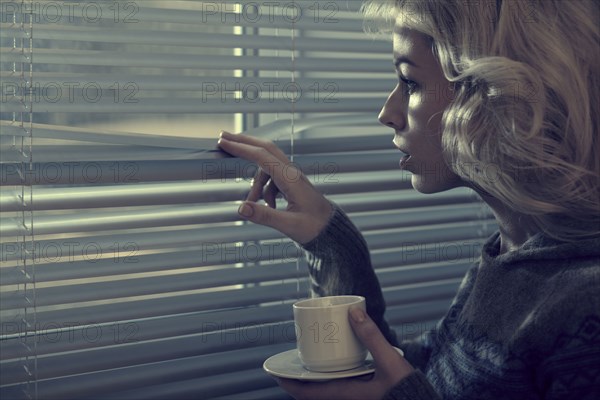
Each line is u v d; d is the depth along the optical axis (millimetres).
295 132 1294
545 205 927
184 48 1224
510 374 917
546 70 924
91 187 1105
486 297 1000
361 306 955
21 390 1061
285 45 1220
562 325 875
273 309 1257
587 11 938
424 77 1021
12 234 1024
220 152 1142
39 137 1037
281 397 1278
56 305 1126
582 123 927
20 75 1020
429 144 1038
